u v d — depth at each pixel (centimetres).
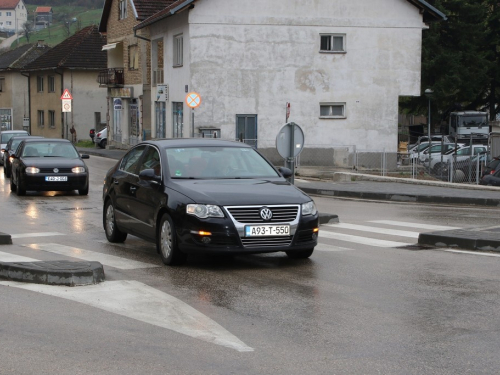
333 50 3634
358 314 734
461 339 648
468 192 2112
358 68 3644
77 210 1761
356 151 3547
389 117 3684
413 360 589
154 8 4325
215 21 3497
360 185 2389
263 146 3578
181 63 3688
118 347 616
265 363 579
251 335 657
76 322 696
